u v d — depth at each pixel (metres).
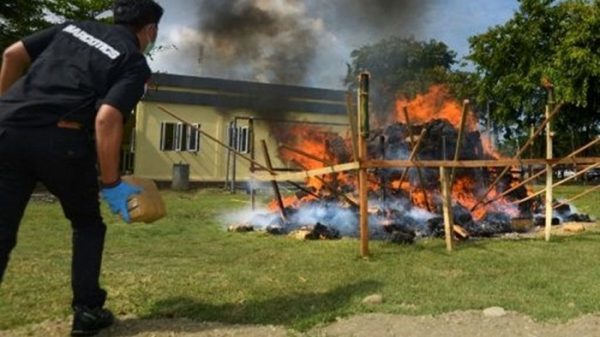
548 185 7.62
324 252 6.39
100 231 3.69
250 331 3.54
